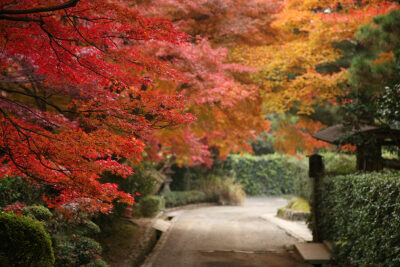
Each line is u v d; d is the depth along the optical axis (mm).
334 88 14047
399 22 8773
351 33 13023
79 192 4664
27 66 5297
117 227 11680
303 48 13773
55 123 5113
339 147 11148
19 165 4559
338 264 8578
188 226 15008
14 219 4793
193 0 9984
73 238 7297
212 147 27578
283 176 31938
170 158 22062
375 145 10203
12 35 3893
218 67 10148
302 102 15570
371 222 6625
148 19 3932
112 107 4422
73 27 4113
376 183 6551
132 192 13258
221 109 11781
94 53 4430
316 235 10922
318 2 14250
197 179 27359
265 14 13016
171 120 4418
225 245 11453
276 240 12273
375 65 9234
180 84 9133
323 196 10438
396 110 7941
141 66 4562
